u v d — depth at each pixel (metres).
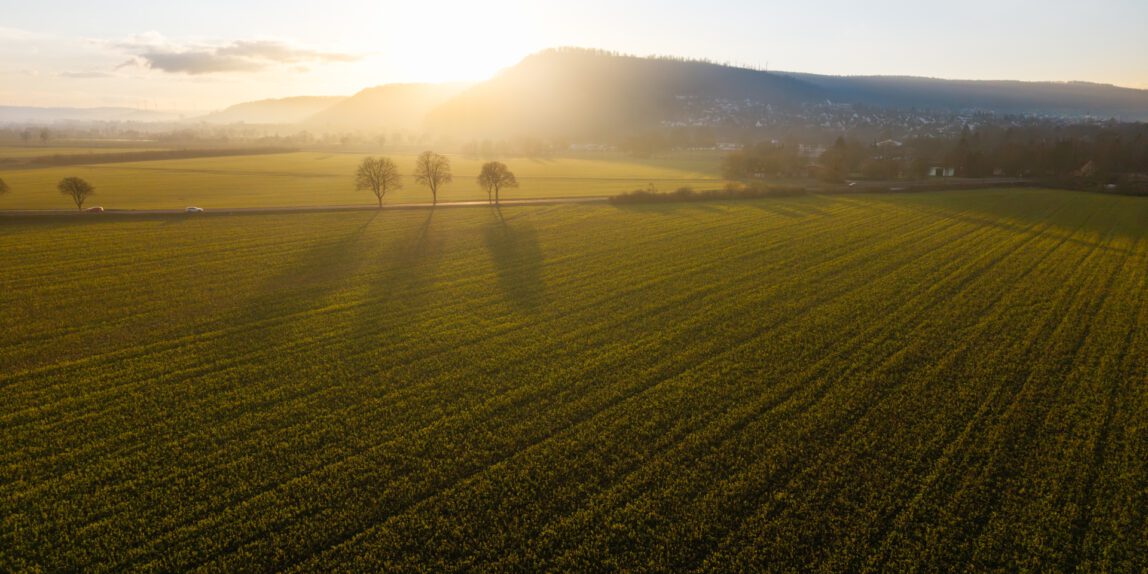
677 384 32.19
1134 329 40.19
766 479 23.73
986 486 23.38
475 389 31.89
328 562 19.69
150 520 21.72
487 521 21.62
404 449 26.12
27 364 35.03
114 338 39.12
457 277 54.06
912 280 52.44
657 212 89.69
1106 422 28.17
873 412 28.94
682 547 20.33
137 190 114.19
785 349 36.94
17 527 21.23
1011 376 32.97
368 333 40.31
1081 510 22.00
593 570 19.53
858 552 20.03
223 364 35.06
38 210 85.88
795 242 68.44
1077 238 71.38
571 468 24.67
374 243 67.69
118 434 27.30
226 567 19.47
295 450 26.09
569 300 47.25
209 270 55.56
